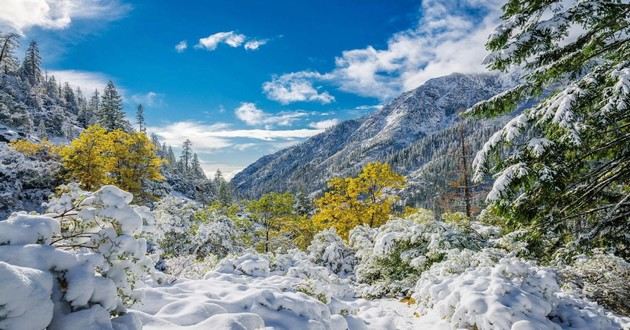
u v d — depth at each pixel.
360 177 20.42
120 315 3.08
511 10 7.63
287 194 23.84
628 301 6.63
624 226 7.45
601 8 6.49
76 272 2.65
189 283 5.58
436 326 5.45
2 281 2.12
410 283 9.80
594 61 7.18
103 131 25.08
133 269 3.14
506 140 6.81
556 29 6.69
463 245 10.13
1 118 55.72
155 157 26.84
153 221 3.72
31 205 26.25
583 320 5.08
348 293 9.16
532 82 7.44
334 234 14.61
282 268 9.66
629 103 5.70
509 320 4.54
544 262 8.36
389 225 12.14
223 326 3.73
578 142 5.87
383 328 5.62
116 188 3.30
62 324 2.50
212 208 18.95
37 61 86.06
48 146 35.41
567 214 7.83
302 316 4.65
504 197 6.83
